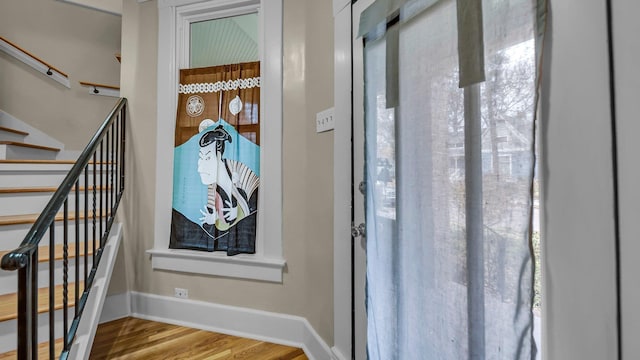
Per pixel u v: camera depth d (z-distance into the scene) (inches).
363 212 47.0
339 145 51.8
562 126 20.9
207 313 73.2
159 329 72.7
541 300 22.8
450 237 30.0
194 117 75.6
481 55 27.0
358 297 48.0
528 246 22.9
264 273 69.5
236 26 77.4
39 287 60.0
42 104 112.6
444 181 30.8
